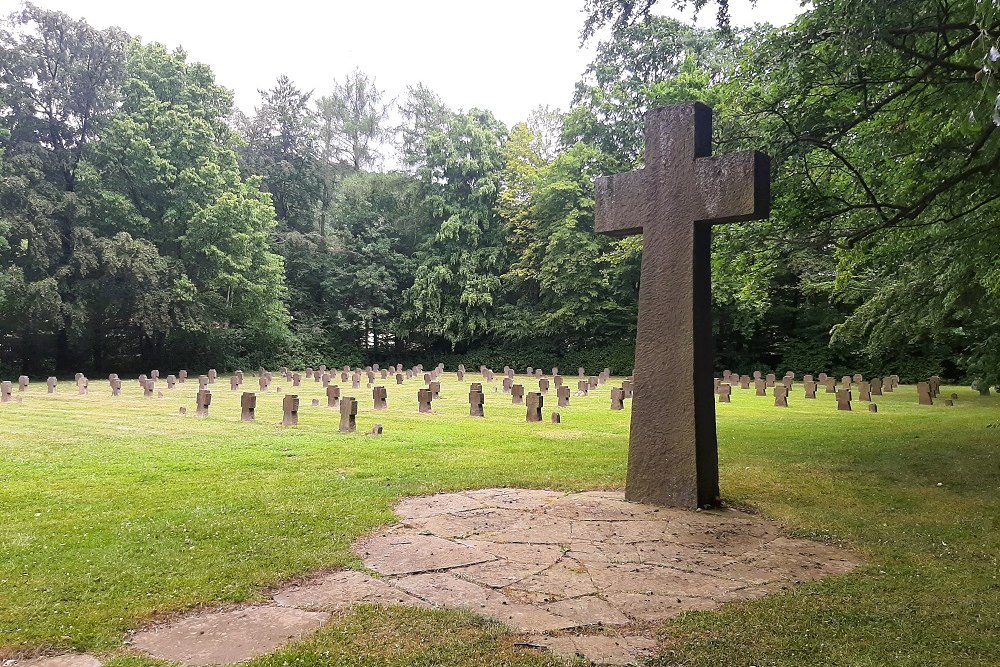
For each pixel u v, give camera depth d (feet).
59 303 102.32
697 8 31.37
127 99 119.55
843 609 14.05
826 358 123.13
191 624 13.29
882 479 28.86
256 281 130.00
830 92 31.78
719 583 15.89
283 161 165.17
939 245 38.01
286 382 109.81
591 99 135.33
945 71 26.94
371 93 185.16
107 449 36.29
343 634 12.58
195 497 24.58
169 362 133.18
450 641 12.29
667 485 23.57
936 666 11.40
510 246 157.38
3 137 106.22
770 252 38.47
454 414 58.65
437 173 160.35
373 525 20.70
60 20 115.85
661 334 24.04
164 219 119.34
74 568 16.35
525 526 20.85
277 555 17.40
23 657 11.88
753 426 49.90
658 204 24.27
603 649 12.10
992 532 20.49
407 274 162.61
